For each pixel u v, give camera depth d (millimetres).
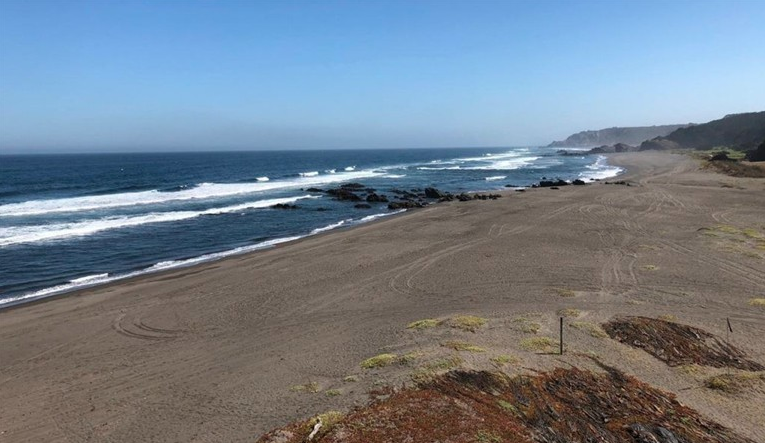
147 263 23484
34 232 29938
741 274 18266
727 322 13109
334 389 9898
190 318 15438
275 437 8156
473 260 21422
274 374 11125
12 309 16781
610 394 9477
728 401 9484
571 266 19969
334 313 15391
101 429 9242
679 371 10680
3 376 11773
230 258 23875
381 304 16078
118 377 11500
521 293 16672
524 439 7844
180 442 8578
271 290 18031
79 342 13750
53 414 9906
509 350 11312
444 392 9312
